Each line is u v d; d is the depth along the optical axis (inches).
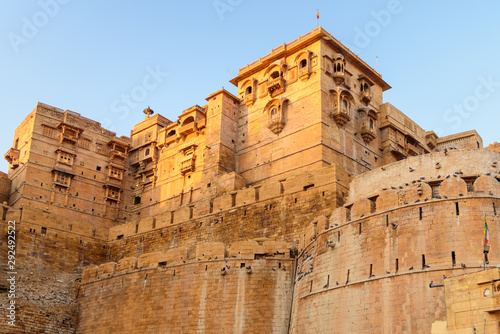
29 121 3590.1
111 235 3179.1
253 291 2080.5
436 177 1803.6
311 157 2812.5
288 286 2068.2
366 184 1973.4
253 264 2128.4
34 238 2903.5
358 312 1668.3
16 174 3511.3
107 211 3614.7
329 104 2938.0
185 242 2847.0
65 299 2549.2
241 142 3221.0
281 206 2544.3
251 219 2628.0
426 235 1638.8
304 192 2486.5
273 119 3031.5
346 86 3053.6
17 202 3339.1
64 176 3503.9
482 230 1589.6
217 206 2805.1
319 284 1861.5
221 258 2185.0
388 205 1753.2
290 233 2453.2
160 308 2247.8
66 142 3587.6
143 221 3085.6
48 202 3400.6
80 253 3036.4
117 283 2470.5
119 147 3791.8
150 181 3636.8
